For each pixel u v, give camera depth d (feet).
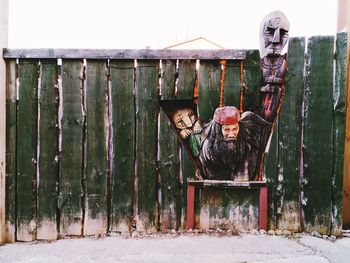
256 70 8.00
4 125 7.98
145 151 8.14
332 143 8.04
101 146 8.12
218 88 8.05
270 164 8.13
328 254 7.13
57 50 7.91
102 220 8.18
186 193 8.14
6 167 8.08
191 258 7.00
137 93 8.08
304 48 7.98
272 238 7.88
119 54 7.96
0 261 6.99
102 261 6.94
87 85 8.05
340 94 7.96
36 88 8.04
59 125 8.13
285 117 8.08
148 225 8.18
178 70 8.02
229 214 8.25
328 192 8.07
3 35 7.85
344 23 8.36
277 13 7.74
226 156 8.02
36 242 8.00
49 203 8.13
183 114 8.12
